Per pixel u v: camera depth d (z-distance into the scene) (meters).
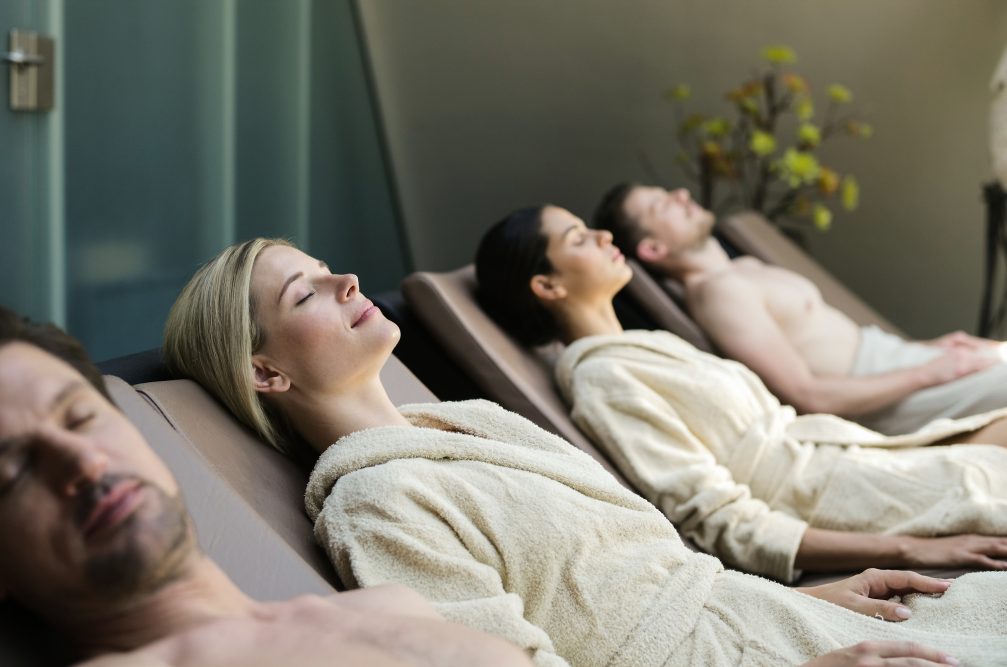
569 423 2.14
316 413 1.59
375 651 1.03
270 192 3.18
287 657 1.00
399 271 4.18
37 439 0.97
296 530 1.44
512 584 1.40
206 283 1.58
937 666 1.29
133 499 1.00
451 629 1.08
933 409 2.69
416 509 1.38
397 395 1.82
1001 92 3.60
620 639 1.40
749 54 4.34
